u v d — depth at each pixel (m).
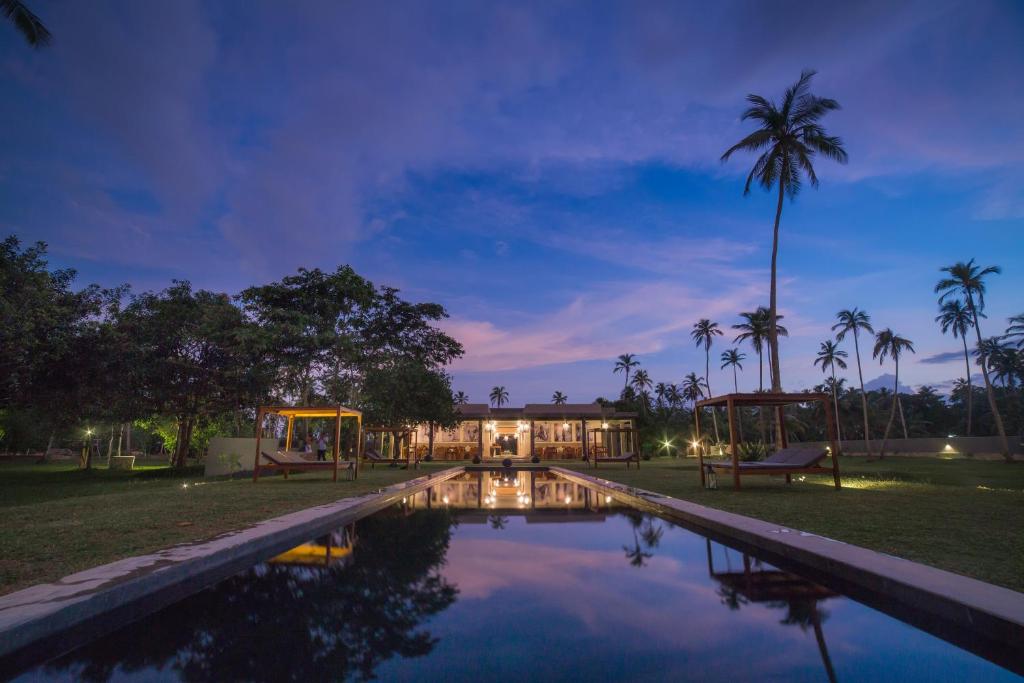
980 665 2.62
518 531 6.89
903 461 34.97
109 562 4.25
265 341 22.06
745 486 12.41
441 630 3.15
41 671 2.59
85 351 17.30
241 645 2.93
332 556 5.31
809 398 11.88
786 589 4.02
